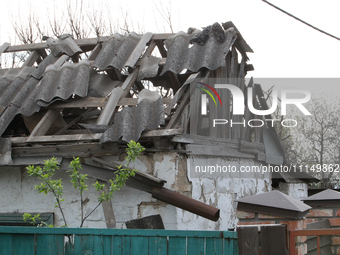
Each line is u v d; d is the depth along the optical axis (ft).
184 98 22.49
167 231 11.28
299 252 10.09
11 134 25.04
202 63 23.81
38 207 22.03
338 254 12.70
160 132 20.31
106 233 11.39
